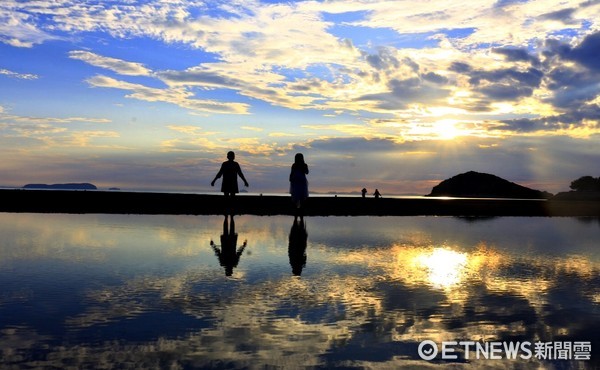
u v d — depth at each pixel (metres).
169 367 2.92
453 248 8.60
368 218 16.50
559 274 6.21
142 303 4.36
